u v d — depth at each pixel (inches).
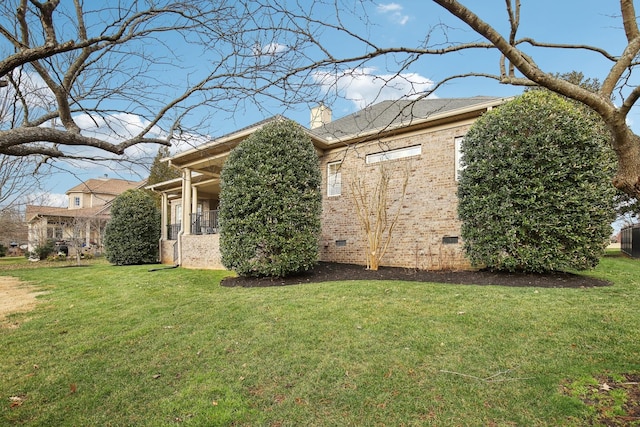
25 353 150.3
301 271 323.9
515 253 254.2
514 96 287.6
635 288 211.0
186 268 447.5
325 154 430.3
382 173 350.3
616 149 83.2
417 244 352.8
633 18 88.1
